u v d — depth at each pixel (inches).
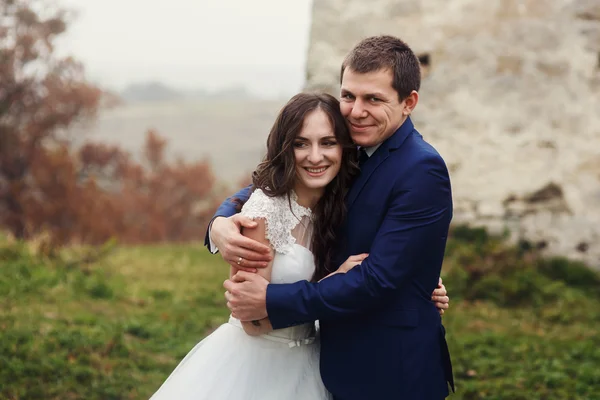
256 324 121.6
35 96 893.2
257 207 118.8
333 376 120.8
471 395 199.9
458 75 365.1
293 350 126.6
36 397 180.1
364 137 117.8
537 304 301.7
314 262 124.0
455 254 338.6
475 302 308.0
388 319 117.2
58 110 914.7
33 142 884.6
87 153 1031.6
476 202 358.3
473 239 352.5
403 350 116.6
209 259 444.1
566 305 298.7
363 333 118.2
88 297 300.0
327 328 123.2
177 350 234.2
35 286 301.4
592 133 343.3
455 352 237.5
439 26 369.1
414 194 112.7
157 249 494.3
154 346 237.5
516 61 355.6
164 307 301.9
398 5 376.8
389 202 115.6
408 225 112.9
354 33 383.2
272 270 120.8
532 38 352.8
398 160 116.3
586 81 345.1
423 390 116.8
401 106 117.4
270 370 124.0
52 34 881.5
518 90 354.9
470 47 362.9
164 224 1099.3
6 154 861.8
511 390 203.5
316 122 116.4
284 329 125.8
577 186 343.9
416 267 114.5
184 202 1148.5
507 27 356.8
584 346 245.4
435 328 120.8
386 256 112.3
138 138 2908.5
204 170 1169.4
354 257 116.2
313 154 116.2
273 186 119.7
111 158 1067.9
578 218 341.4
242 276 116.3
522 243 347.6
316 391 124.6
